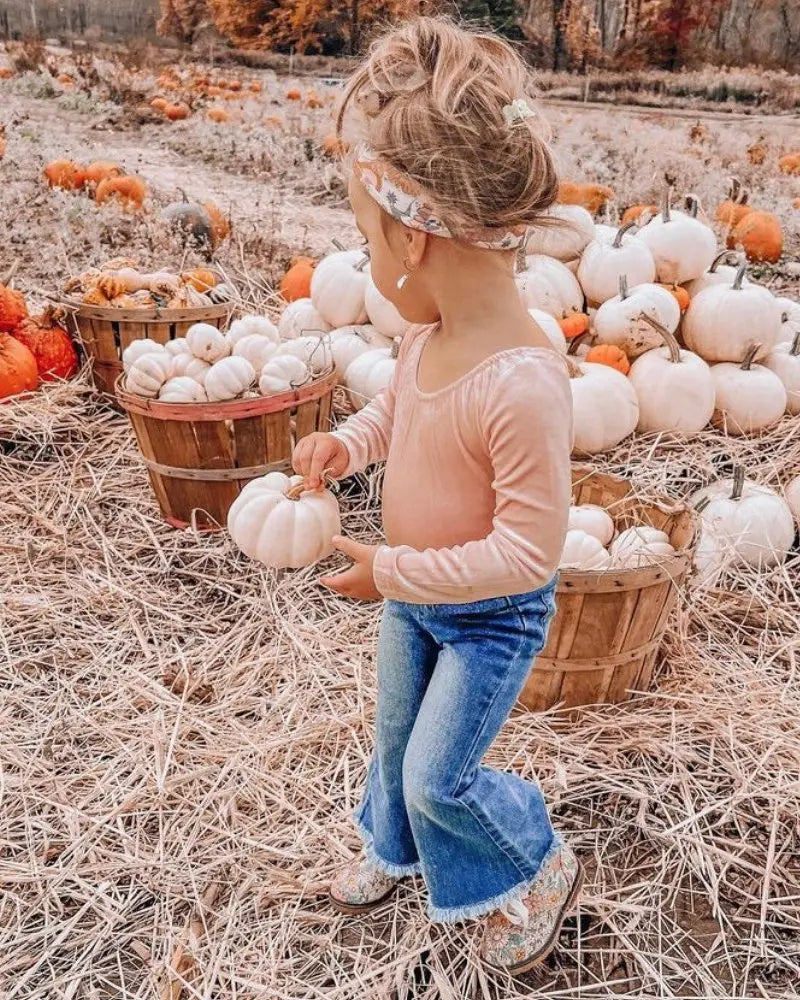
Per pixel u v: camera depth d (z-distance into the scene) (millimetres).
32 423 3822
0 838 2123
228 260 5203
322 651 2732
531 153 1299
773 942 1924
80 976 1823
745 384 3641
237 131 5953
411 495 1508
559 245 3953
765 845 2146
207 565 3189
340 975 1819
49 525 3332
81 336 4027
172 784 2262
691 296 4047
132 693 2592
